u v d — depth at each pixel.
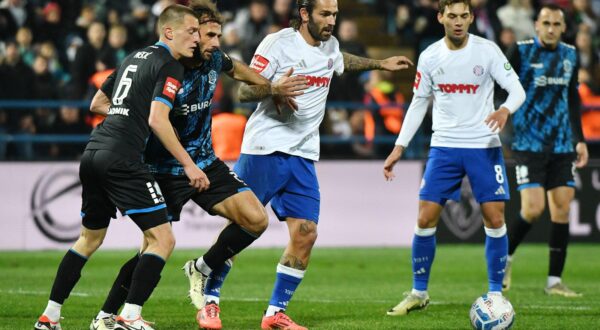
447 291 34.81
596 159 53.25
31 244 48.41
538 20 33.25
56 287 22.88
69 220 48.72
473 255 47.31
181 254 46.75
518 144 34.00
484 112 27.62
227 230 24.03
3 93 53.19
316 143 25.38
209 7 22.67
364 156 51.84
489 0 64.25
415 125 28.20
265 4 62.03
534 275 40.56
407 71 67.94
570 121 33.91
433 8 63.03
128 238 48.91
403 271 41.69
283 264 24.62
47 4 62.75
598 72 62.25
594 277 39.94
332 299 31.98
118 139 21.86
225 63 23.84
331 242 51.25
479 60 27.27
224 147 50.75
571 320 26.67
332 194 51.34
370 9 73.50
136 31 58.97
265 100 25.23
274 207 25.48
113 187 21.86
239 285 36.19
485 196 27.56
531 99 33.59
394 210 51.88
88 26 59.50
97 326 22.83
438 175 27.88
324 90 25.47
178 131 23.25
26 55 57.09
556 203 33.59
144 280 21.83
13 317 26.50
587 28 62.12
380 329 24.91
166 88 21.55
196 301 24.42
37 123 53.03
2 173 48.16
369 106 53.88
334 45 25.83
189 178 21.59
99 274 39.28
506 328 23.23
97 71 54.09
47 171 48.56
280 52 25.09
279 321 24.22
